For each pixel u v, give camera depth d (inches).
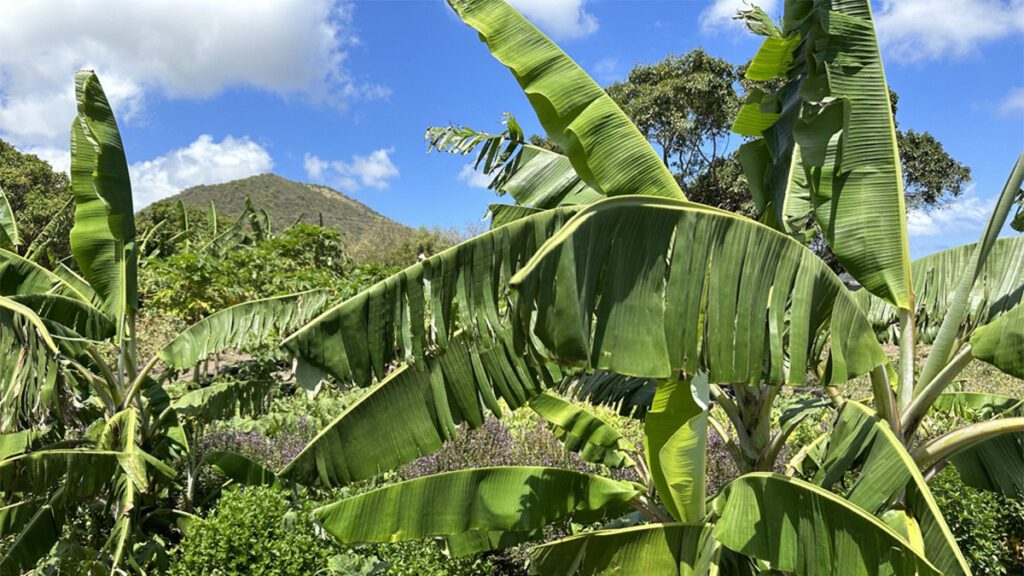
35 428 180.5
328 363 94.6
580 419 158.1
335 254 651.5
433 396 110.2
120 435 184.9
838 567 94.8
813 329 105.3
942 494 185.5
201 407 220.5
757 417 135.6
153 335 421.1
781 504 103.2
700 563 112.7
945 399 190.1
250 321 207.2
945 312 151.3
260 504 175.0
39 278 206.5
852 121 116.0
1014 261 145.6
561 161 175.0
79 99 192.9
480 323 97.1
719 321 96.4
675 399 111.0
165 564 185.8
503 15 136.8
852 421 117.3
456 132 183.6
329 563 162.4
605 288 91.5
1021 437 134.3
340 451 110.9
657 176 122.8
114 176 198.2
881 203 115.0
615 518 166.1
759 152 146.7
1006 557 194.5
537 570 118.0
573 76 130.8
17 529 179.3
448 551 144.4
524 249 102.0
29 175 941.2
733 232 99.0
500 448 250.1
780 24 123.7
